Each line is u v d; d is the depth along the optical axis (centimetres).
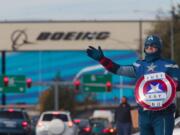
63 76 12169
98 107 13288
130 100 12106
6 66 12081
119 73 1203
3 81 9912
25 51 11269
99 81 10569
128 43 10912
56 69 12162
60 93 13238
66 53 12150
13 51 11150
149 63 1179
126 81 11194
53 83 9694
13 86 10525
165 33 8706
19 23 11119
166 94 1148
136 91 1173
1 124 4828
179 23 8675
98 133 5816
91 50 1209
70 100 13300
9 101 12825
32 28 11125
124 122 3647
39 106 13062
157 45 1175
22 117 4881
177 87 1174
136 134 2384
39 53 12162
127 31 10906
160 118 1148
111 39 10969
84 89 10544
